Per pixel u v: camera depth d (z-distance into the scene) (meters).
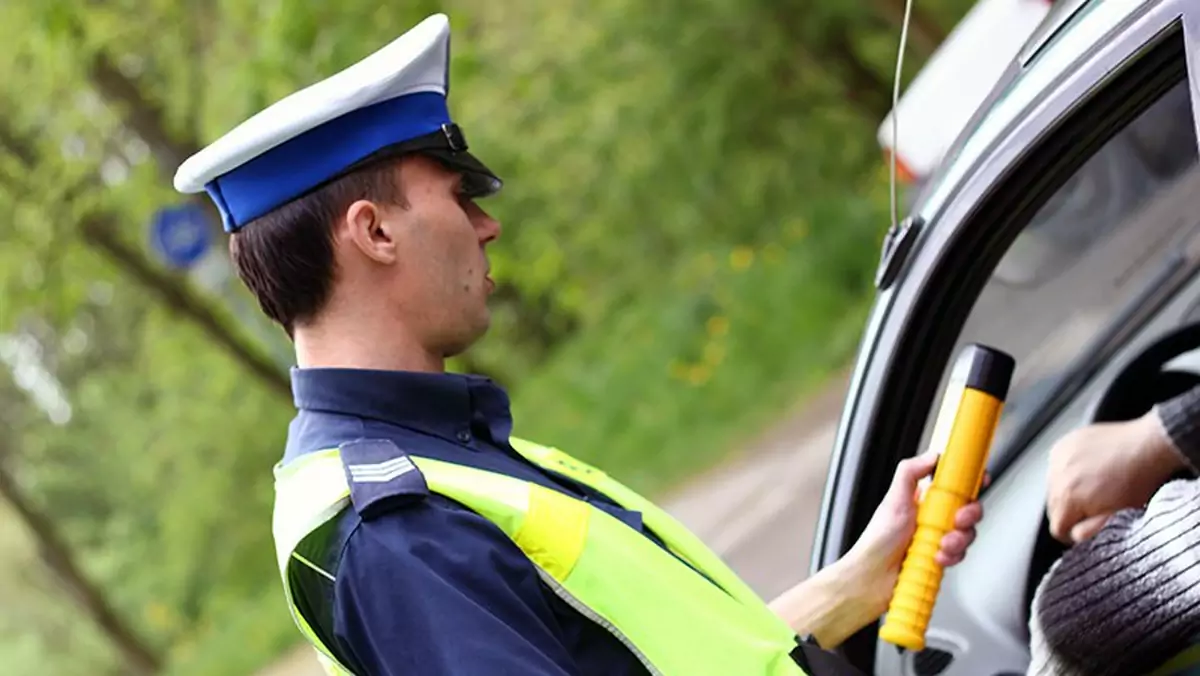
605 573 1.65
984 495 2.48
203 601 23.17
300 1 7.54
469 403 1.84
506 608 1.57
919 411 2.21
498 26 12.17
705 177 12.98
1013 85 1.91
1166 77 1.69
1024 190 1.96
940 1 9.97
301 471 1.73
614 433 11.88
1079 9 1.78
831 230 11.51
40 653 27.27
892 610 1.98
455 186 1.84
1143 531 1.73
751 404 10.38
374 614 1.56
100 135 11.20
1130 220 2.41
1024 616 2.25
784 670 1.73
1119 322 2.52
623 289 15.83
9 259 11.83
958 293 2.12
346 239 1.77
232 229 1.82
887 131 6.25
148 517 26.61
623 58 12.57
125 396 24.06
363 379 1.77
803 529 6.85
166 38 10.16
